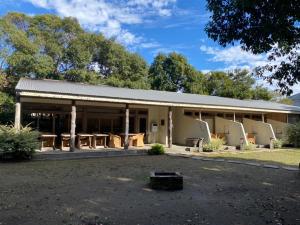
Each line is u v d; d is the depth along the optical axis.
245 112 24.66
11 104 24.42
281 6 5.20
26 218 5.53
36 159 13.00
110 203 6.62
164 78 39.91
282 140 22.45
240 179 9.64
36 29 29.75
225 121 22.00
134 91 20.05
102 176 9.65
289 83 7.14
